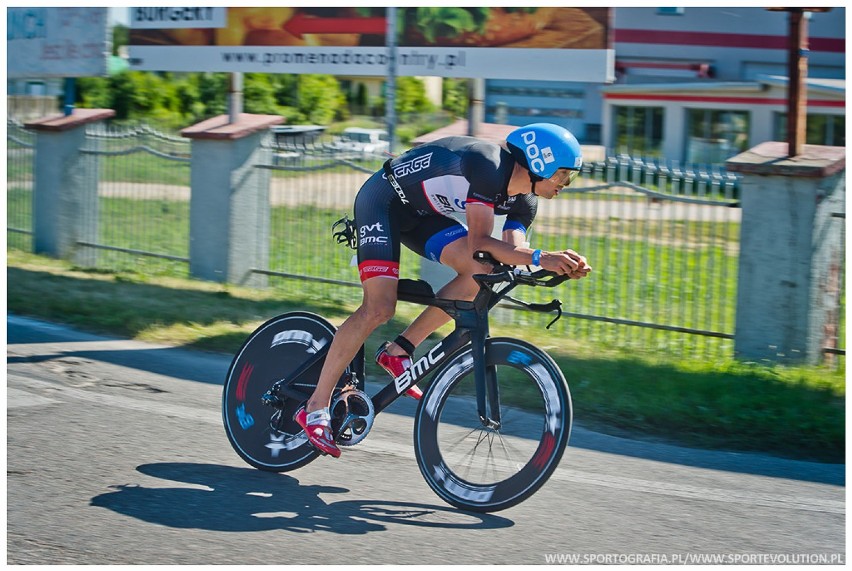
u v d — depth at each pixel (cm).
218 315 723
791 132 622
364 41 823
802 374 577
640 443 462
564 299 773
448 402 433
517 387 448
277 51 874
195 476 395
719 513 367
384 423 481
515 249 340
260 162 893
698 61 2409
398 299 380
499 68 762
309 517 354
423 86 3241
